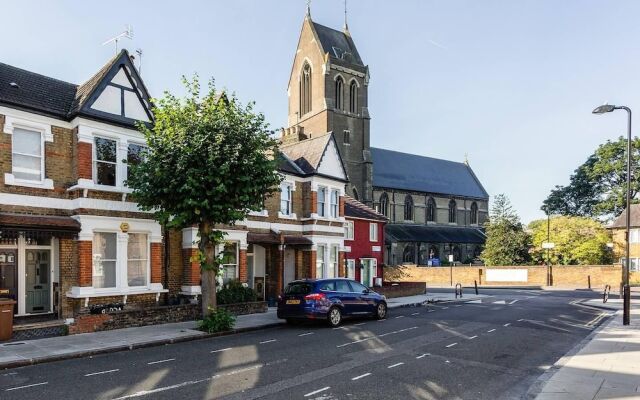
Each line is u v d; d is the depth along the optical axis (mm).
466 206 69625
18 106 14281
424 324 17188
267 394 8258
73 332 13781
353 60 59062
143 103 17391
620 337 14125
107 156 16297
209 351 12031
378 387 8742
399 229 59000
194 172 14117
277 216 23531
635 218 50344
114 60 16641
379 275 35250
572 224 50531
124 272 16266
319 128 55938
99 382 9039
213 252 15555
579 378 9078
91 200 15375
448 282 48188
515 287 43188
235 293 19328
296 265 24688
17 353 11141
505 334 15086
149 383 8953
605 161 63688
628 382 8766
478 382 9211
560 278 43969
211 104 15312
